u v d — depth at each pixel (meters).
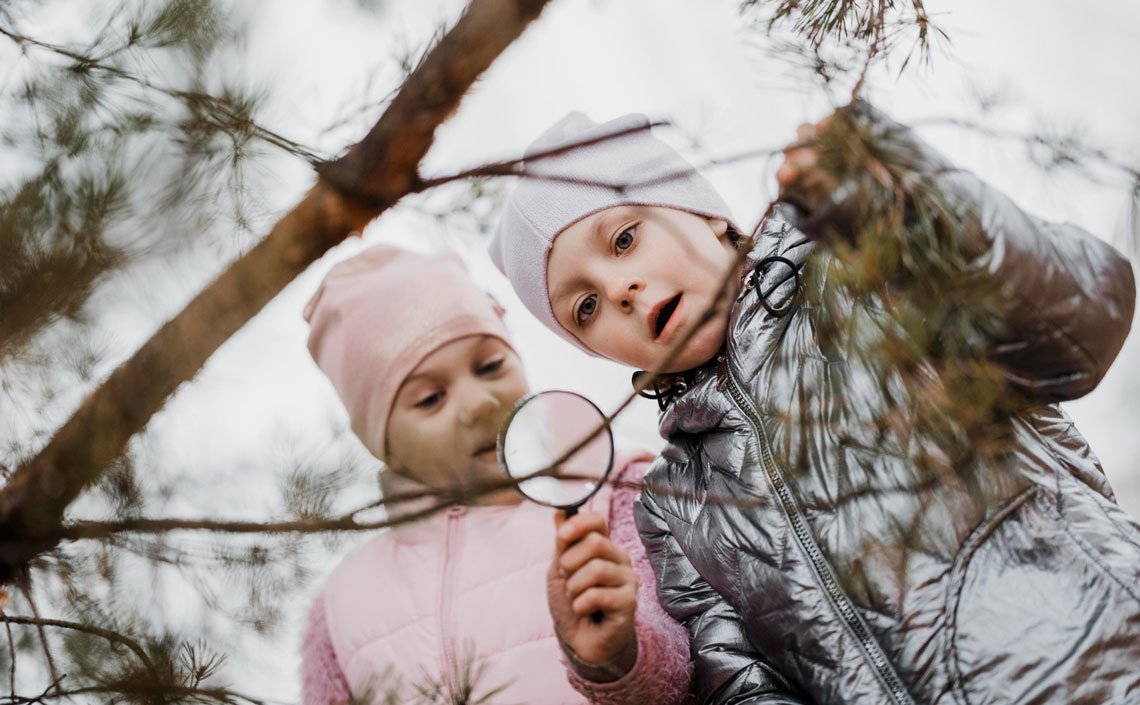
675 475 1.70
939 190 1.07
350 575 2.11
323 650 2.04
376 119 1.05
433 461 1.89
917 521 1.20
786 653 1.44
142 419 1.06
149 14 0.99
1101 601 1.26
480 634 1.94
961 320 1.02
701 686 1.62
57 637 1.13
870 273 0.95
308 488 1.06
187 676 1.09
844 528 1.34
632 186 1.06
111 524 1.02
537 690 1.87
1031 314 1.20
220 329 1.04
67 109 0.98
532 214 1.71
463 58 1.00
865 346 1.03
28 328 0.97
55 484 1.06
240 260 1.02
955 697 1.27
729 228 1.69
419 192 1.03
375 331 1.98
